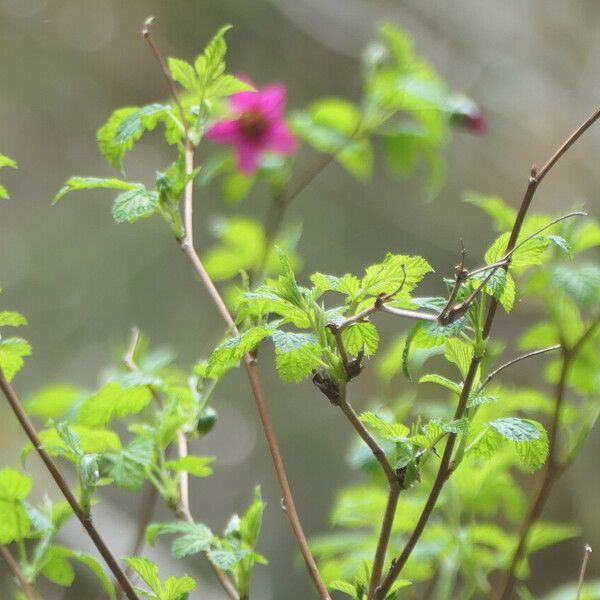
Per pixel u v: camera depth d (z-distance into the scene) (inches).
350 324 109.6
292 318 109.9
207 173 120.3
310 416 177.0
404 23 183.9
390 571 109.7
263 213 173.8
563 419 116.3
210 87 113.0
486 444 110.1
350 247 179.8
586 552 111.1
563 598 115.7
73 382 181.6
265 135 118.6
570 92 183.2
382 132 122.2
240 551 111.4
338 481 172.6
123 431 139.6
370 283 109.9
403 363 109.9
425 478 115.7
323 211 179.2
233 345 109.7
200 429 113.3
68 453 111.3
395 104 121.9
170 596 110.8
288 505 111.2
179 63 113.0
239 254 119.7
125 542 132.0
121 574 110.6
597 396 116.0
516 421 109.9
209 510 175.5
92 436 112.7
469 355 110.1
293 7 183.6
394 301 110.0
